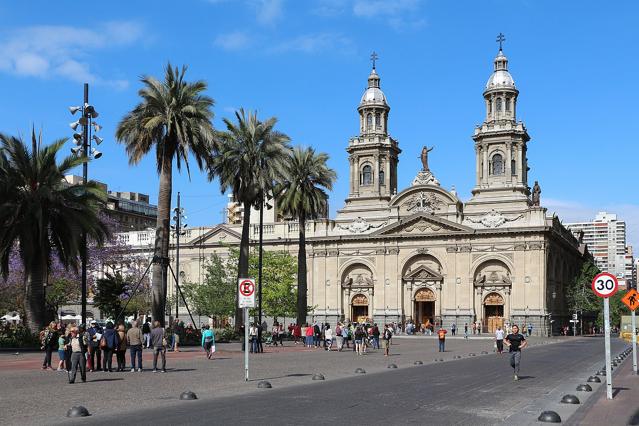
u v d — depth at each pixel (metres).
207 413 17.81
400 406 19.64
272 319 110.69
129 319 81.00
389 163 115.88
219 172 60.56
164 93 52.38
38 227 45.78
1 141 46.47
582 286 118.44
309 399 21.08
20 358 39.91
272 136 61.19
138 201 175.75
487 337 92.06
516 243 101.50
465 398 21.92
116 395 22.31
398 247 108.00
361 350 50.66
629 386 26.28
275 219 126.81
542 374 32.25
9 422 16.55
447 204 106.62
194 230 118.94
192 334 59.31
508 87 107.38
